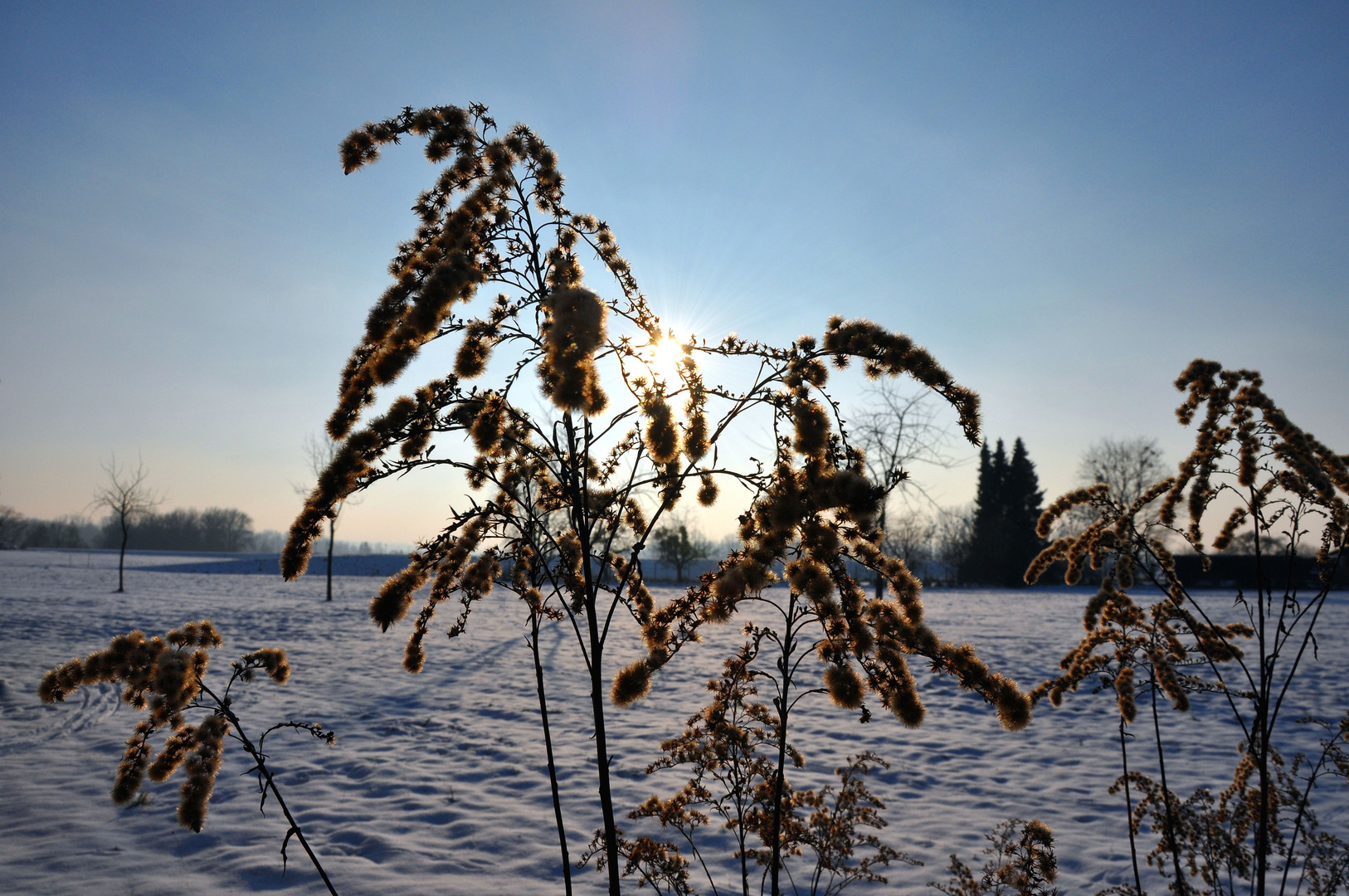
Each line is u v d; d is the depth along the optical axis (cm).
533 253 251
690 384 236
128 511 2988
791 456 239
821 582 234
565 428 242
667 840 554
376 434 207
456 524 231
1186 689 352
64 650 1308
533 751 775
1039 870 378
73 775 671
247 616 2023
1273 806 357
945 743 823
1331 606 2572
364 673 1209
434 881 486
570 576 254
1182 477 352
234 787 656
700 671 1254
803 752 780
